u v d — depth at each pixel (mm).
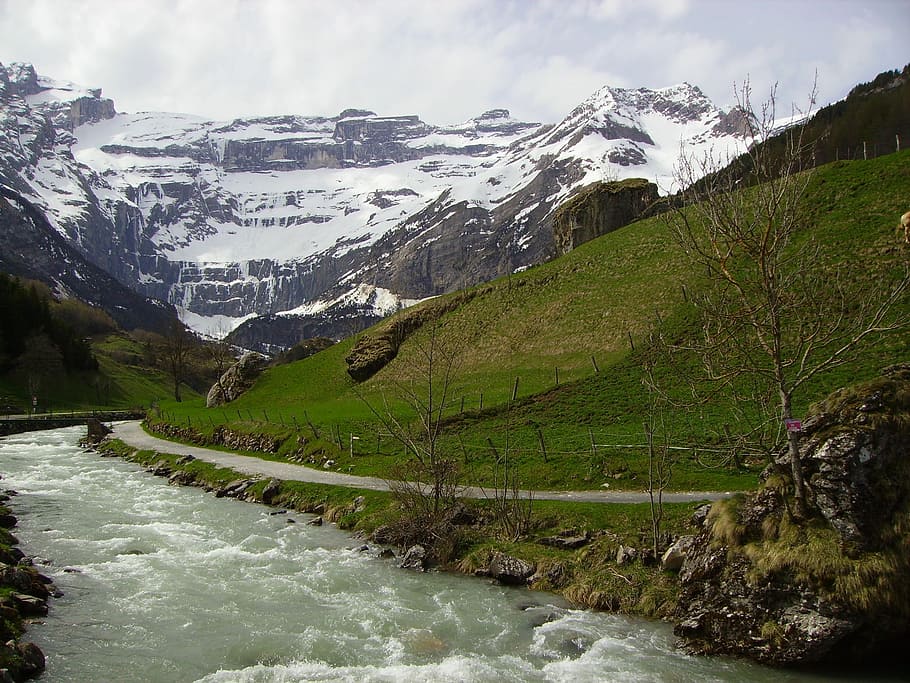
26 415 135250
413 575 29047
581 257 99438
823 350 50438
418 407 38031
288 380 105562
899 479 20672
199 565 30062
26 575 25562
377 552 32188
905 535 20062
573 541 29281
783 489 21891
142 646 21562
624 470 37781
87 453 76750
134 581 27734
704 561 22578
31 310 178500
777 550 20859
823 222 68250
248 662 20562
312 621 23719
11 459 70125
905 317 22250
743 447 25266
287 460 56531
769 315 22484
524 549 29406
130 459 68812
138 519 39188
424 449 41250
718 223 22250
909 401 21453
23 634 21969
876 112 134625
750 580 21078
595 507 32312
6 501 44125
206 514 40750
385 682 19141
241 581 27938
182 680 19375
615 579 25891
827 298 26625
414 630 23000
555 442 45625
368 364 95250
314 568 29781
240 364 109938
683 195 24625
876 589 19453
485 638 22406
